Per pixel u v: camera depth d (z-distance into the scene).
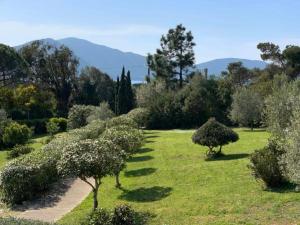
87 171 18.16
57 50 95.88
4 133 49.28
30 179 23.98
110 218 16.72
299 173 13.36
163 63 92.00
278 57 87.44
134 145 27.48
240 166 25.84
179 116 68.94
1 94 72.88
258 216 16.14
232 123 67.62
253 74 103.75
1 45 87.00
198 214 17.41
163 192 22.34
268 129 27.62
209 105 68.81
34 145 49.78
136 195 22.48
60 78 95.38
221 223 15.79
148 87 74.81
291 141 13.90
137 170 29.34
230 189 20.72
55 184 26.94
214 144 30.34
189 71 92.44
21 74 89.56
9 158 38.66
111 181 26.94
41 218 20.19
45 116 77.25
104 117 57.72
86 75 102.88
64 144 30.08
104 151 18.88
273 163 19.70
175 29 91.56
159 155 34.88
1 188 23.69
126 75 77.56
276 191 19.17
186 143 41.34
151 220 17.42
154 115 68.94
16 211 22.06
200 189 21.77
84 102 92.12
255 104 51.81
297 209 16.33
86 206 21.64
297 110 15.23
